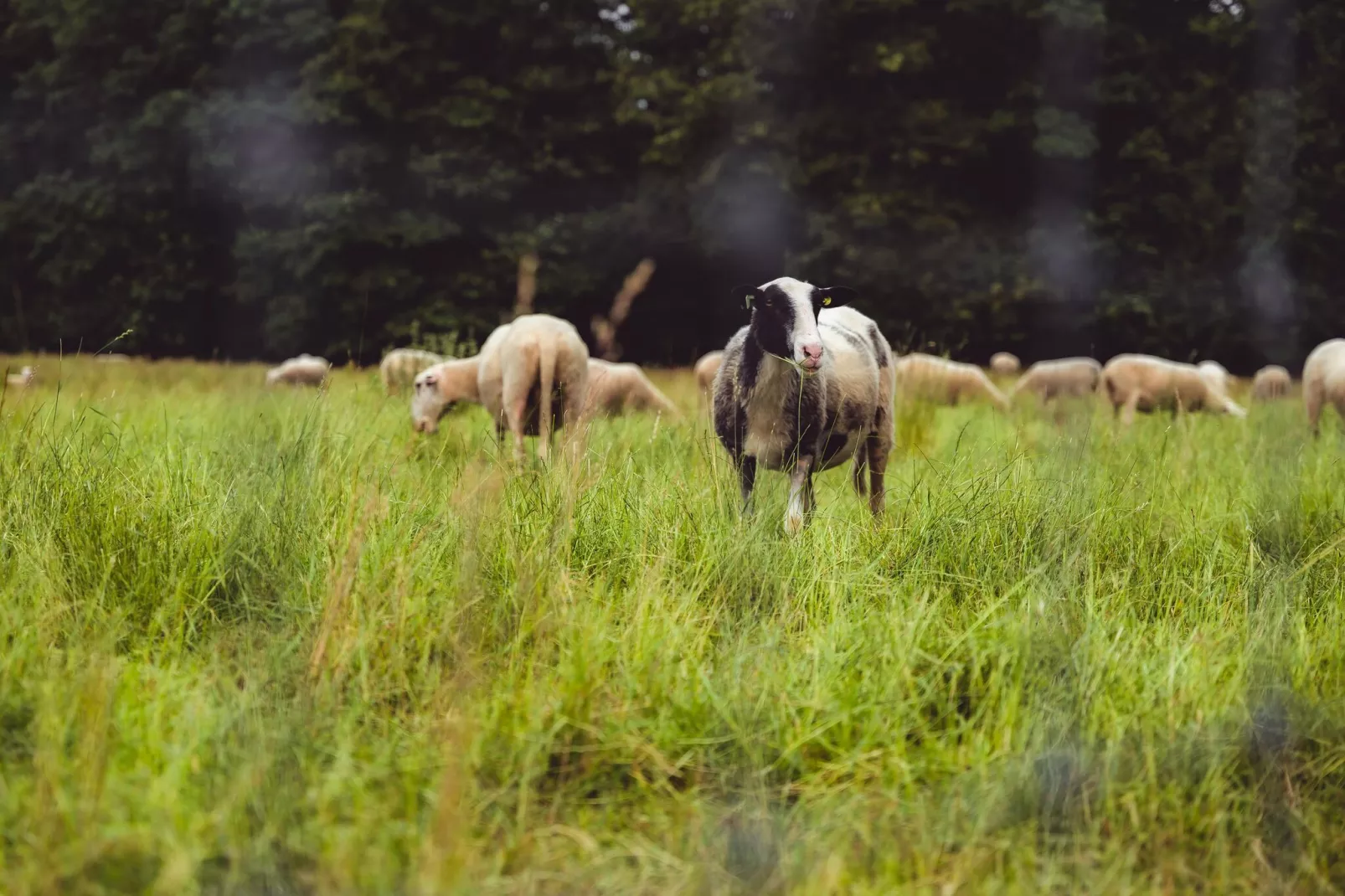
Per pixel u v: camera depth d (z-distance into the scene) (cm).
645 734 320
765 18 3006
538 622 367
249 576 413
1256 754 322
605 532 467
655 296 3372
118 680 319
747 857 275
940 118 2934
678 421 764
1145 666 354
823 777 309
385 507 447
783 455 618
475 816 275
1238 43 3103
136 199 3353
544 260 3128
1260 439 812
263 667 333
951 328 2820
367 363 3078
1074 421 720
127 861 242
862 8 2948
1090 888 264
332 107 3091
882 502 658
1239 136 3148
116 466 502
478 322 3039
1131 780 301
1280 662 363
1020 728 325
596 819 292
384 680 340
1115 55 3092
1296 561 491
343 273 3061
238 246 3197
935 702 343
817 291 605
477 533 410
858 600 410
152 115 3186
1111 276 3052
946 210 2989
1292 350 3166
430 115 3167
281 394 1085
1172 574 468
